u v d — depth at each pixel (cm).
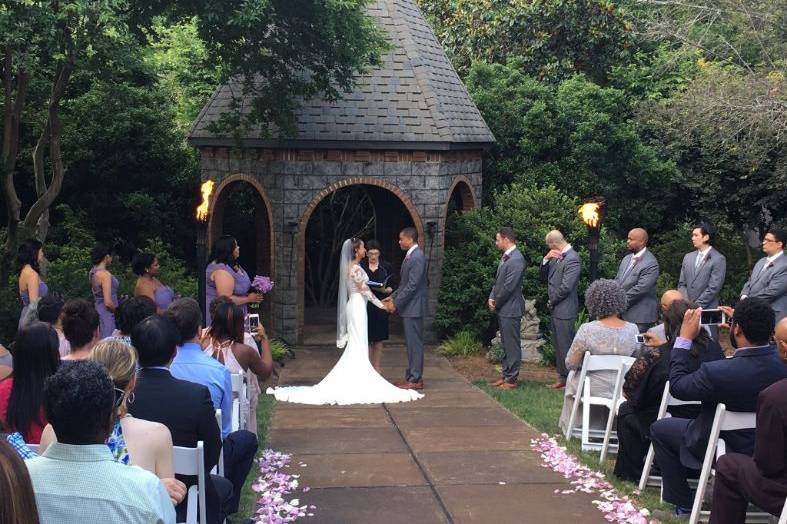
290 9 1126
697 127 1481
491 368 1177
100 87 1555
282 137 1273
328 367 1184
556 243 1037
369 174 1326
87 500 273
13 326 1090
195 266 1772
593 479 657
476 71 1647
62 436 279
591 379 756
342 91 1336
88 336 535
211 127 1283
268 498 614
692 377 532
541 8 1808
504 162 1577
